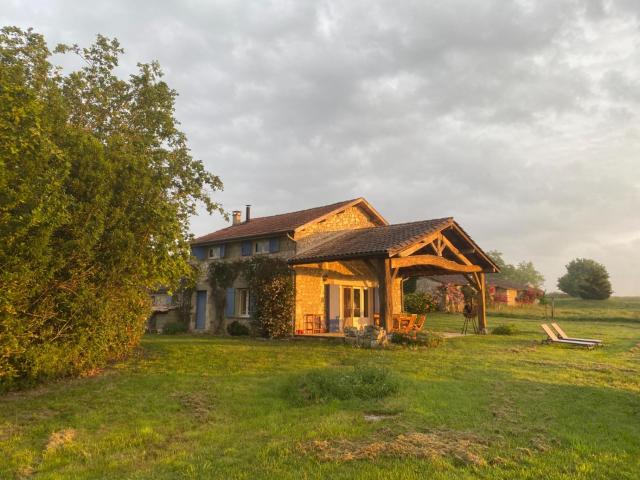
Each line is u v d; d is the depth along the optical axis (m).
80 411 6.95
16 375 7.94
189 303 22.66
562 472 4.37
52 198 7.26
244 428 6.06
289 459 4.77
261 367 10.45
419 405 6.77
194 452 5.16
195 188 13.90
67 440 5.65
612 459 4.69
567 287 70.94
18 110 6.79
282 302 17.92
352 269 21.16
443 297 36.97
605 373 9.55
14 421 6.45
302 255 17.89
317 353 12.68
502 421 6.04
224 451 5.12
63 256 8.23
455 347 14.12
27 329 7.99
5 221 6.77
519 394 7.60
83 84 12.27
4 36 9.93
